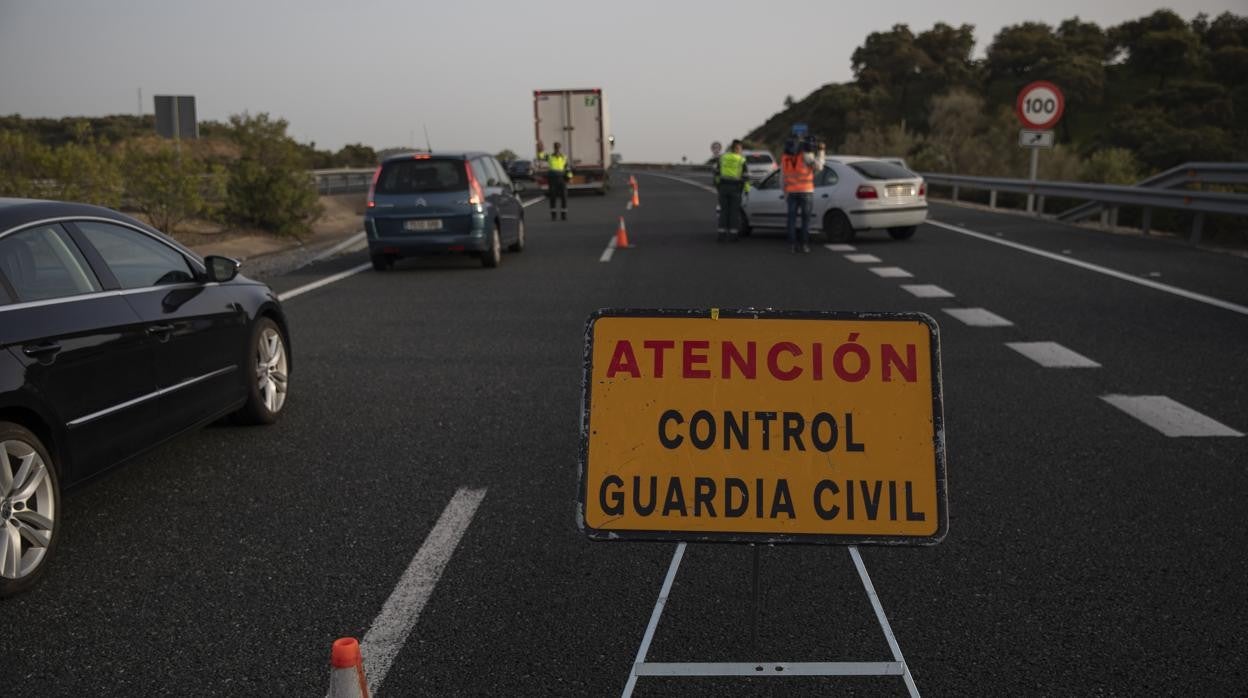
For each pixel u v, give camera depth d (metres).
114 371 4.92
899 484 3.38
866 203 18.47
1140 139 104.62
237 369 6.32
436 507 5.16
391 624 3.86
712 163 94.19
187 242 20.80
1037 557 4.47
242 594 4.14
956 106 69.44
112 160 21.08
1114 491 5.31
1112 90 136.88
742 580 4.28
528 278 14.34
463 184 15.27
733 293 12.34
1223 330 9.69
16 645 3.72
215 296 6.12
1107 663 3.53
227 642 3.73
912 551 4.57
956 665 3.52
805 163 16.98
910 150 50.03
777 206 19.69
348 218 33.50
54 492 4.41
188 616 3.95
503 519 4.99
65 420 4.54
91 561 4.52
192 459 6.04
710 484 3.38
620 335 3.44
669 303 11.66
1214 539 4.64
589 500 3.37
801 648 3.65
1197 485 5.39
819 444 3.40
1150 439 6.24
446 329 10.35
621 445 3.40
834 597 4.10
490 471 5.73
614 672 3.49
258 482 5.59
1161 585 4.16
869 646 3.66
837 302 11.53
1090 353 8.73
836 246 18.23
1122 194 19.52
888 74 142.00
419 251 15.38
